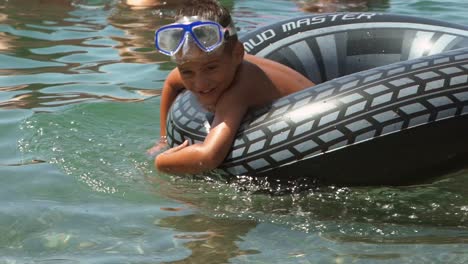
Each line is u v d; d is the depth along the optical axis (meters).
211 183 5.07
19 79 7.39
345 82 4.95
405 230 4.46
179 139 5.34
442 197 4.89
